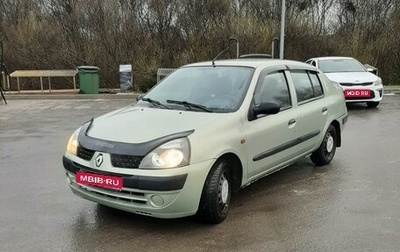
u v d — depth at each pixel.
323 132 6.07
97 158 4.03
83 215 4.55
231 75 5.12
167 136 4.00
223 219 4.35
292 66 5.72
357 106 12.99
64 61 20.11
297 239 3.96
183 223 4.31
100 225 4.30
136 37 20.95
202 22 21.48
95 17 20.77
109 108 13.43
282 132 5.10
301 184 5.52
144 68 19.67
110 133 4.21
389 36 23.03
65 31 20.80
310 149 5.84
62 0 21.27
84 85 17.09
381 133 8.77
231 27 20.97
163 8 21.19
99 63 20.20
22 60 19.94
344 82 12.20
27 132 9.44
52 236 4.07
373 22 23.81
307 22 22.20
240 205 4.80
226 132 4.31
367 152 7.16
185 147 3.94
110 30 20.70
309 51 22.23
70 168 4.31
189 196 3.94
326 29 23.38
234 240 3.95
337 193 5.17
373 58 22.53
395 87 19.56
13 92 17.75
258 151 4.74
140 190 3.84
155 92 5.35
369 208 4.68
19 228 4.25
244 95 4.75
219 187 4.20
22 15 21.88
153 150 3.89
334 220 4.37
